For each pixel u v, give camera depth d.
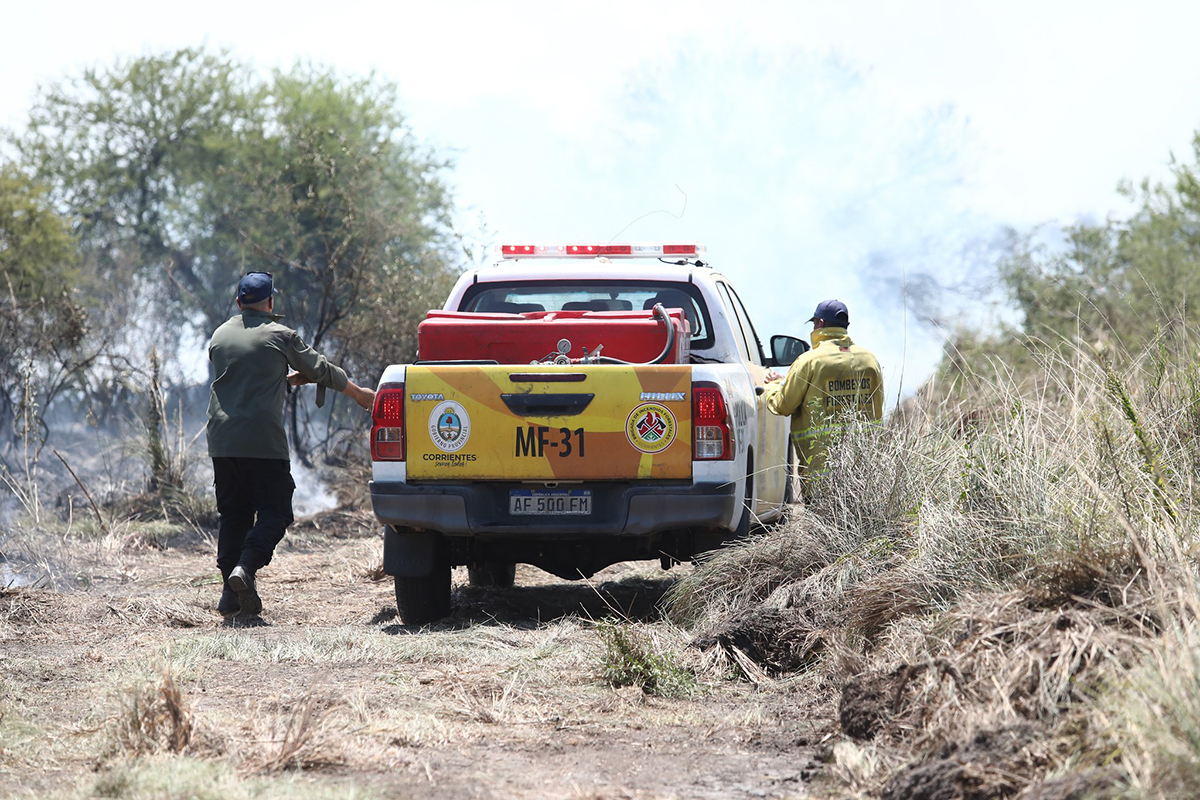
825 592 12.38
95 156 76.81
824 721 9.38
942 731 7.92
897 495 13.54
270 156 65.06
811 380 16.03
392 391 13.85
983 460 12.94
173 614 15.05
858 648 10.74
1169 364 14.17
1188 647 7.34
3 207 45.97
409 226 41.19
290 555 21.36
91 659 12.12
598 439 13.64
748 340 18.23
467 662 11.91
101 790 7.50
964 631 9.13
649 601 16.45
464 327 14.65
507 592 17.30
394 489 13.80
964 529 11.68
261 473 15.66
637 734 9.30
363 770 8.23
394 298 36.91
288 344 15.73
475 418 13.74
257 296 15.94
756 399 16.11
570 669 11.47
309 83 70.50
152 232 74.44
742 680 11.10
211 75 77.75
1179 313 14.98
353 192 39.47
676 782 8.03
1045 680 7.89
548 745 8.99
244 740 8.69
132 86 76.56
